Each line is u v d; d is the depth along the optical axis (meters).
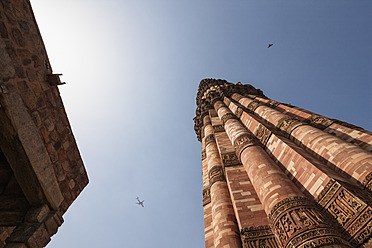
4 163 6.07
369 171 5.69
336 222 5.28
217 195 10.27
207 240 10.23
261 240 6.30
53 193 5.88
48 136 6.02
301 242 4.52
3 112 4.82
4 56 4.96
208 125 21.47
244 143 10.16
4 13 5.17
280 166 8.41
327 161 7.29
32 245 5.04
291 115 14.72
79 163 7.29
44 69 6.28
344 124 10.41
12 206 5.77
